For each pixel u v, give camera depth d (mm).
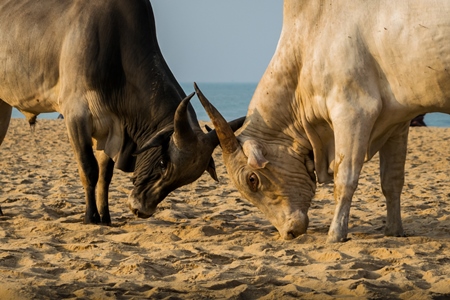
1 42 16578
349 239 13359
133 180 15125
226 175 25188
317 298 9648
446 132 42000
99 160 16391
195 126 14891
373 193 20953
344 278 10773
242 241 13742
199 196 20391
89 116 15695
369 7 12711
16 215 16688
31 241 13320
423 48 12211
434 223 15500
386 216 15320
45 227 14719
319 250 12602
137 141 15797
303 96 13586
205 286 10266
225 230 15336
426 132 42125
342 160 12906
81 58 15586
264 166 13367
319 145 13891
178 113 13953
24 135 39500
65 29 15898
